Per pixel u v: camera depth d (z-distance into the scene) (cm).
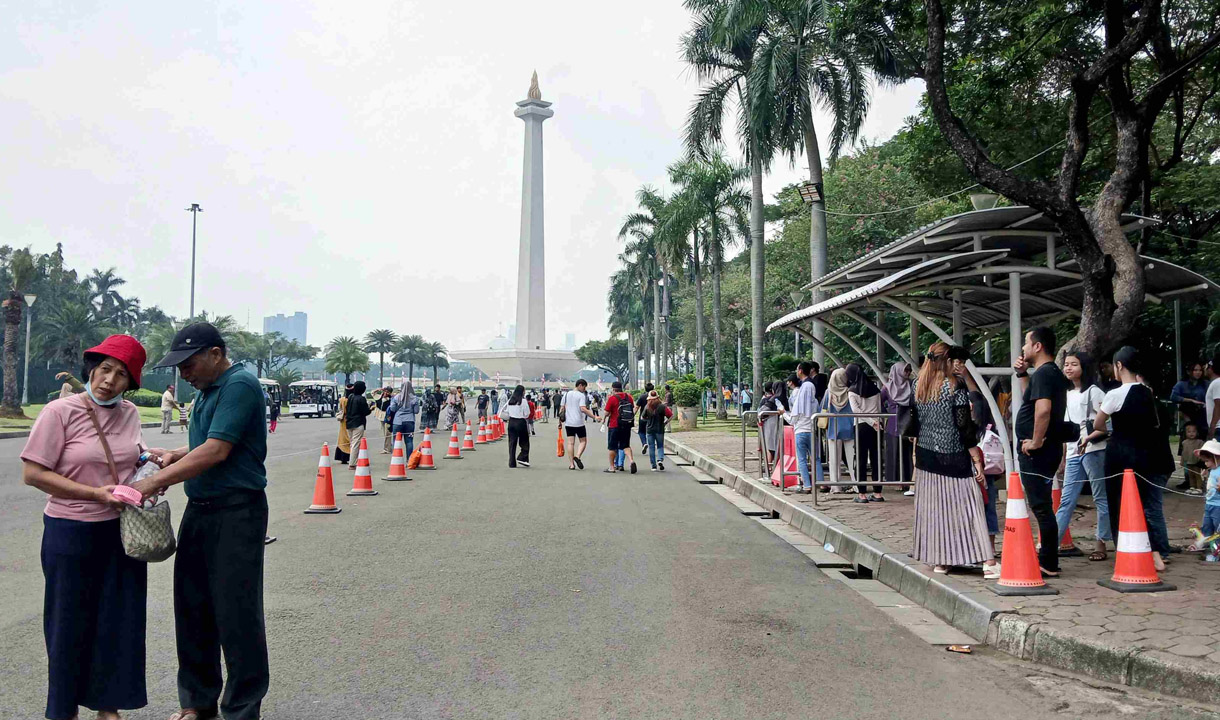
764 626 630
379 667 526
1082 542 880
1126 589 662
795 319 1295
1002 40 1694
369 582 764
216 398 424
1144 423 754
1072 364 812
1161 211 2027
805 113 2509
